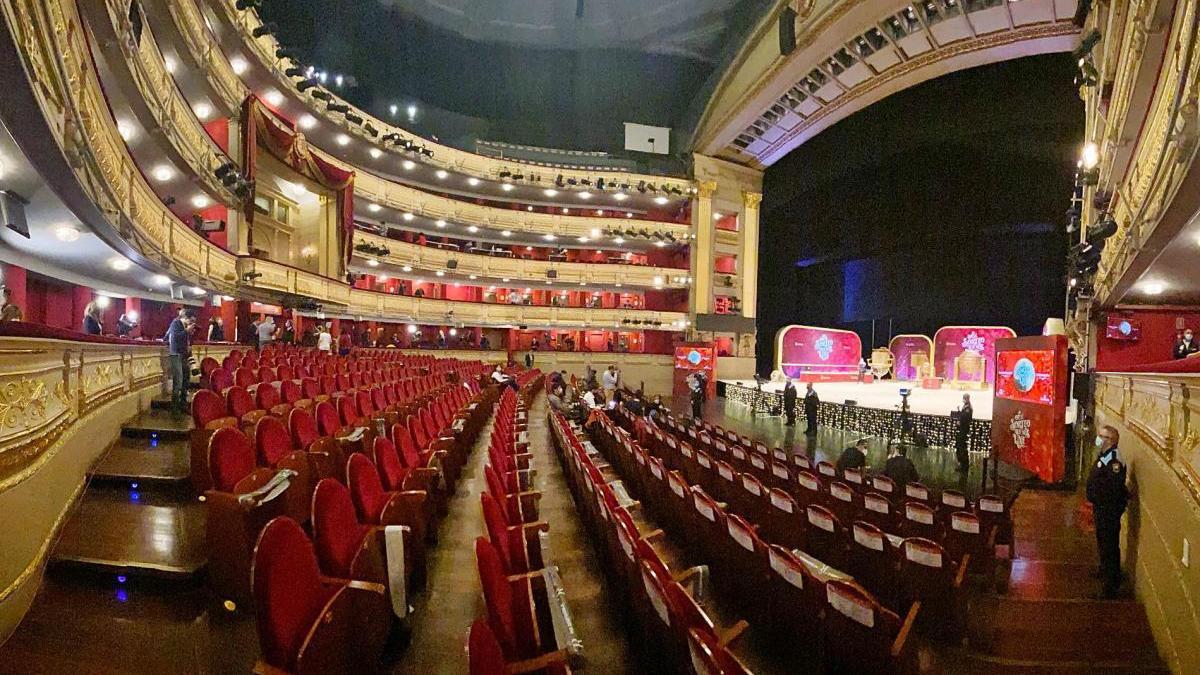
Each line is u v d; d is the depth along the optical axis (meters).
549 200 24.77
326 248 16.33
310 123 16.16
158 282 9.39
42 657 1.95
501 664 1.38
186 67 10.09
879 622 2.24
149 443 4.38
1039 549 5.36
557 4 21.16
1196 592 2.97
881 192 21.22
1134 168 6.04
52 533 2.64
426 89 23.42
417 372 10.98
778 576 2.72
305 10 18.25
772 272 27.70
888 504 4.58
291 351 10.66
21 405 2.35
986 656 3.25
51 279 8.75
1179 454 3.42
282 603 1.54
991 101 16.38
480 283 24.00
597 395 10.67
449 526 3.80
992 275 19.33
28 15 3.16
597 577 3.24
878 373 22.11
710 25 21.03
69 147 4.20
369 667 1.94
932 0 13.73
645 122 26.30
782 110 20.50
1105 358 9.84
